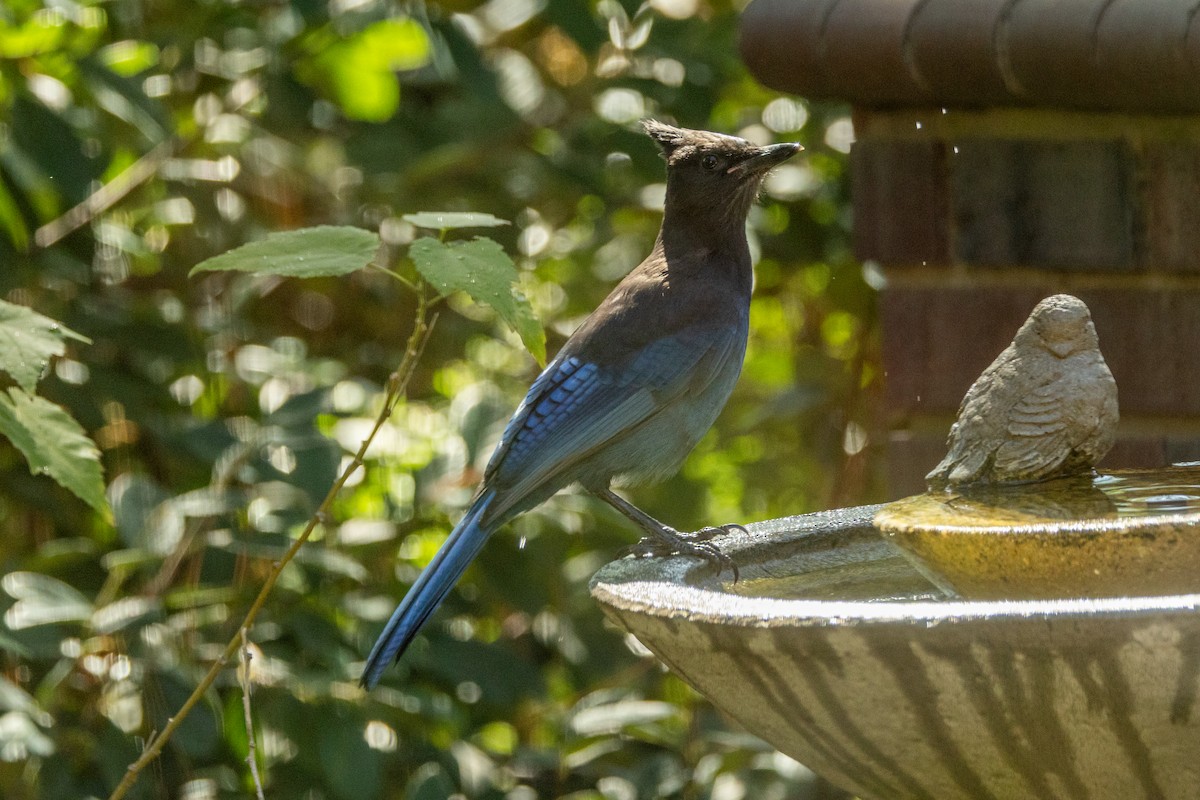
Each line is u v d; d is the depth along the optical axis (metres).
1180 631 4.08
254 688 9.25
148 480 9.83
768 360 15.01
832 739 4.84
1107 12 7.21
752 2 8.62
